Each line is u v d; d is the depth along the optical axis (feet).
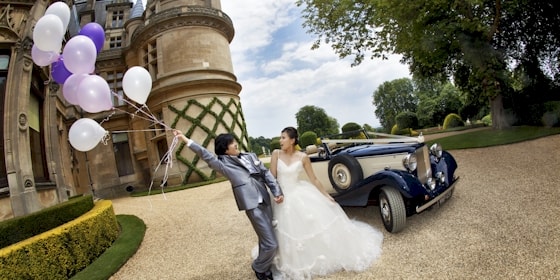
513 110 42.86
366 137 19.25
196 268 12.76
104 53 65.31
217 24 59.21
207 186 42.83
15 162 18.81
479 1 27.89
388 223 12.88
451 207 14.87
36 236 12.84
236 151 10.70
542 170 18.71
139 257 15.34
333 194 15.26
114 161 61.93
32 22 21.38
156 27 56.65
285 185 11.32
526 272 8.29
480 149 29.84
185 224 21.04
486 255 9.59
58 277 12.66
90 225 15.58
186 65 54.80
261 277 10.21
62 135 38.14
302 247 10.05
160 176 54.54
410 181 12.35
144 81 12.24
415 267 9.64
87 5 71.77
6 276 10.84
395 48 42.11
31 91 24.54
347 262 10.12
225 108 55.31
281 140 11.88
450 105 122.21
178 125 52.60
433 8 33.45
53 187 24.70
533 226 11.05
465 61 40.57
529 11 38.47
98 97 11.53
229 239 16.12
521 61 42.57
